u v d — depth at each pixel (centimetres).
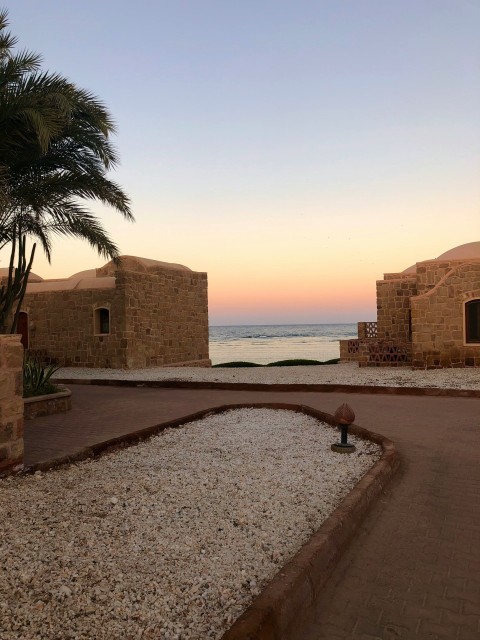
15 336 598
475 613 322
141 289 2209
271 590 311
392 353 2066
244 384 1532
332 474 592
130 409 1138
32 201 1040
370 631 306
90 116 1090
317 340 10681
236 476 588
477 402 1185
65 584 338
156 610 307
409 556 402
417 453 711
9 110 918
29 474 606
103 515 466
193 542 404
